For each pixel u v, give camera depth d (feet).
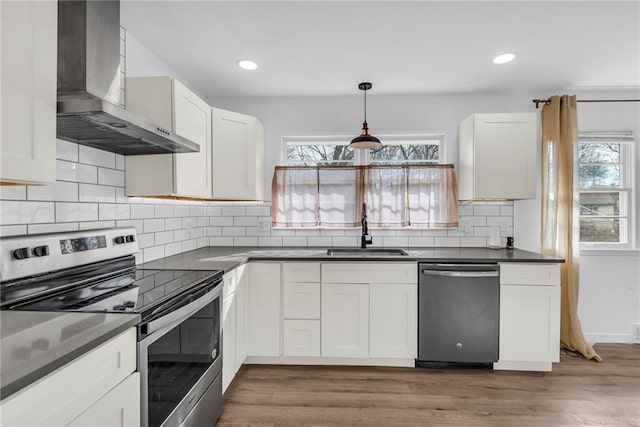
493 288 7.40
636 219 9.43
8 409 1.98
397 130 9.71
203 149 7.04
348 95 9.70
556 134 8.75
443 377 7.36
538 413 6.08
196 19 5.89
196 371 4.83
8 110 2.76
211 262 6.71
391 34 6.42
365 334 7.66
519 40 6.65
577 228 8.67
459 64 7.70
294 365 8.00
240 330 7.14
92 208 5.36
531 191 8.28
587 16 5.83
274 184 9.63
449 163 9.58
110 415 2.91
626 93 9.30
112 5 4.81
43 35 3.10
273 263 7.77
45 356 2.26
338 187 9.55
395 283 7.61
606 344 9.20
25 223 4.23
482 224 9.55
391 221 9.43
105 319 3.10
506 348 7.41
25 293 3.80
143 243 6.68
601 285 9.37
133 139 4.90
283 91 9.37
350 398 6.56
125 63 6.23
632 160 9.45
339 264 7.70
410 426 5.73
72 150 4.99
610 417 5.97
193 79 8.50
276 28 6.20
